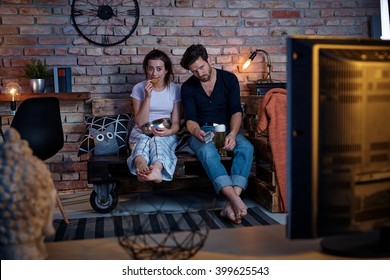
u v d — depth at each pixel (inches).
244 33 160.7
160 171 121.3
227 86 133.0
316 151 38.7
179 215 119.5
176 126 135.6
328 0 164.7
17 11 147.6
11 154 37.6
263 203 131.0
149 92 135.1
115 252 43.4
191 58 127.6
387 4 110.0
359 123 39.4
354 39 39.7
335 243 43.6
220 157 123.6
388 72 39.9
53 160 151.3
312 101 38.3
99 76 153.7
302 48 38.1
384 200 41.0
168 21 156.0
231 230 48.7
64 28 150.3
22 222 37.7
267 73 163.0
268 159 129.1
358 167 39.8
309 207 39.1
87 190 154.6
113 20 152.6
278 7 162.1
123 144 140.2
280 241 45.3
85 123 149.6
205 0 157.6
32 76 144.4
